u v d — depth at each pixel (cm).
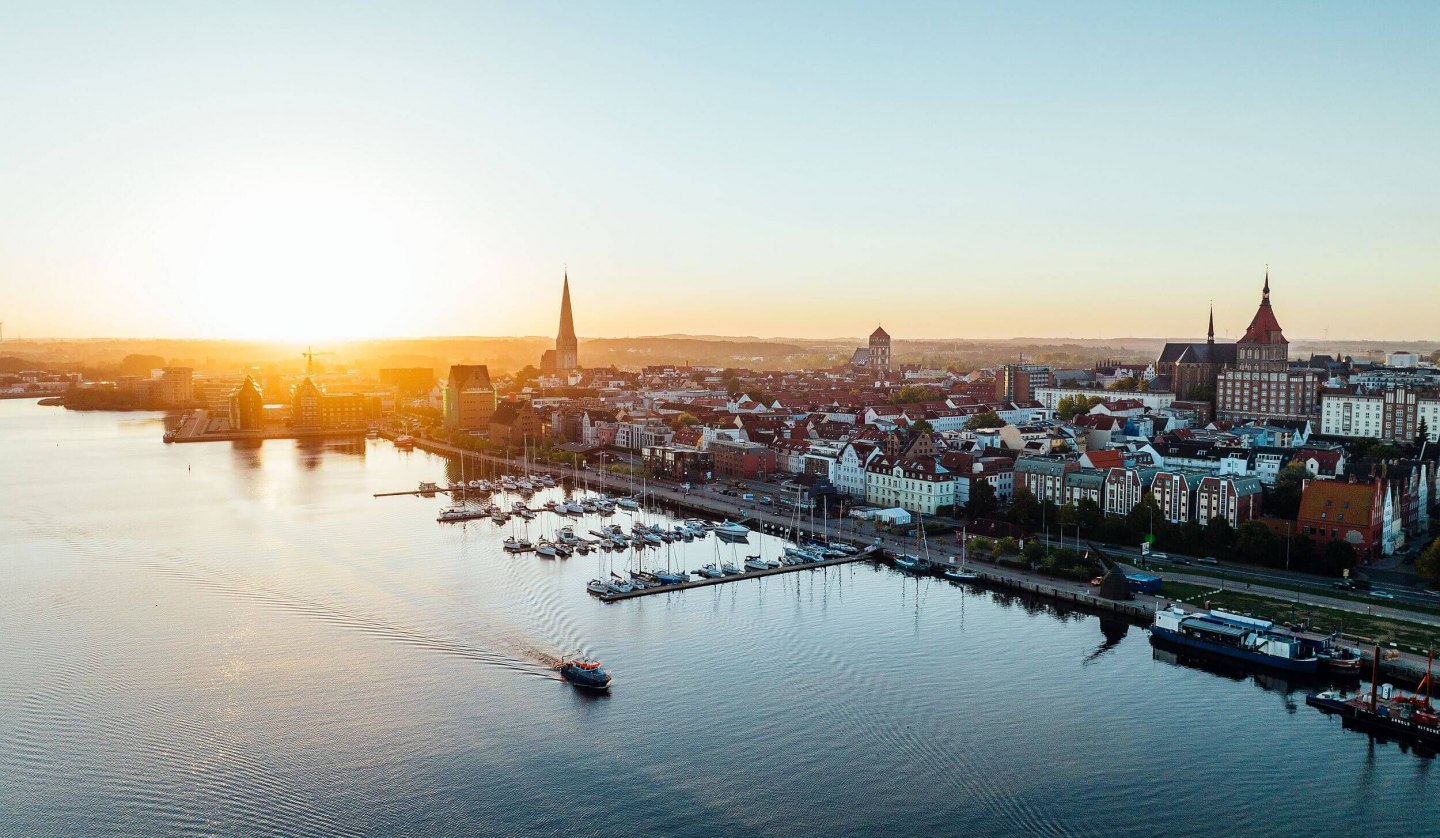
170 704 16825
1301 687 17812
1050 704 16988
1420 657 18350
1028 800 13812
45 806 13612
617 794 13938
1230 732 15888
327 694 17275
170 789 14050
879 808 13600
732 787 14150
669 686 17688
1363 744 15475
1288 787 14188
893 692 17450
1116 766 14775
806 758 15012
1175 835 13000
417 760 14888
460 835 12950
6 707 16688
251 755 15025
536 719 16312
